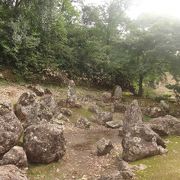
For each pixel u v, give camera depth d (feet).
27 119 56.80
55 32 113.60
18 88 86.38
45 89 90.84
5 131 43.19
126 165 42.32
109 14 134.51
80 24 135.54
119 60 102.89
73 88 82.58
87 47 122.31
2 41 92.89
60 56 116.98
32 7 103.55
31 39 98.02
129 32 103.81
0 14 97.40
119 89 98.89
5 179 31.86
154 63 95.20
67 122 68.64
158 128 59.26
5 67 95.20
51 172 41.60
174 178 37.88
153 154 47.65
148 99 102.58
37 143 43.09
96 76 124.77
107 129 67.62
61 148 44.83
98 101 95.14
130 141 46.98
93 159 47.26
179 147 53.16
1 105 45.01
